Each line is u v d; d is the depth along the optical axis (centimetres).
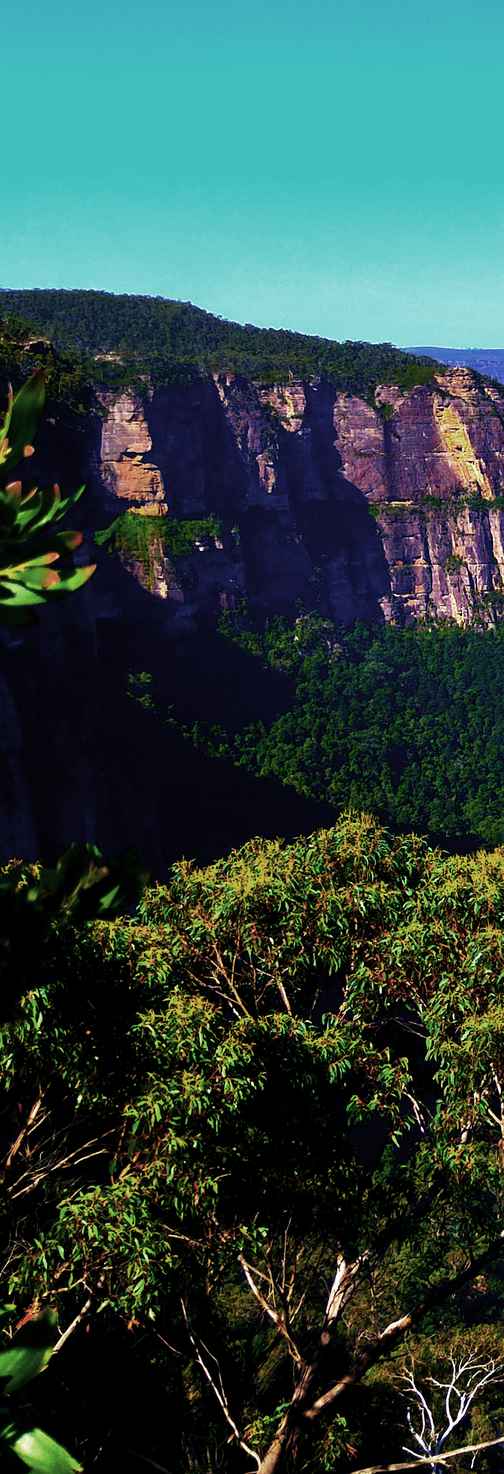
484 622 18588
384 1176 2119
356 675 16412
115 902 339
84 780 7838
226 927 1967
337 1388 1769
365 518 18962
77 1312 1559
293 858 2019
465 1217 1928
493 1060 1850
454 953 1955
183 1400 1781
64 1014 1562
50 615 7800
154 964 1733
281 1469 1738
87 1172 1634
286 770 12625
